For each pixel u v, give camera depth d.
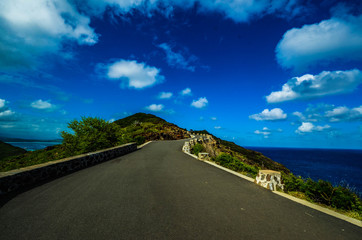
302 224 3.34
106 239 2.64
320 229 3.18
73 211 3.64
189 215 3.50
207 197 4.58
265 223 3.29
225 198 4.54
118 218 3.33
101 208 3.79
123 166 8.91
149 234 2.78
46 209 3.74
